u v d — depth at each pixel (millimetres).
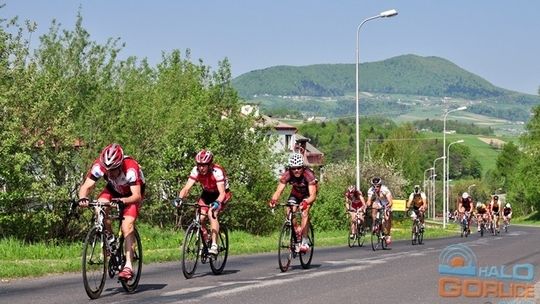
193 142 26688
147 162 23641
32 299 9469
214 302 9164
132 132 23156
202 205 12203
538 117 99188
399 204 54812
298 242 13688
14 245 17375
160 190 26562
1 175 18766
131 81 23422
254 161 29641
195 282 11398
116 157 9633
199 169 12125
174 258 16703
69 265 13836
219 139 29031
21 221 19438
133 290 10141
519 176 100062
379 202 22484
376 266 14836
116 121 22016
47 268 13312
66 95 21219
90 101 21812
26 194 19062
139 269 10273
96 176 9844
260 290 10391
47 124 19672
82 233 20875
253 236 27844
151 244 20625
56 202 19797
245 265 15078
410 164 115625
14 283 11484
